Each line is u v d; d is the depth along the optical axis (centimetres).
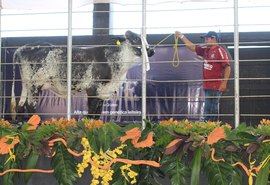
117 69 453
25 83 484
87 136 150
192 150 142
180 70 500
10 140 150
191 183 139
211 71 421
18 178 158
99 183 155
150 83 501
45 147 150
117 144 150
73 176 152
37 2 477
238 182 143
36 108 491
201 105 497
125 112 498
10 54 527
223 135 141
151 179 150
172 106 500
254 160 143
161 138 148
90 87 452
